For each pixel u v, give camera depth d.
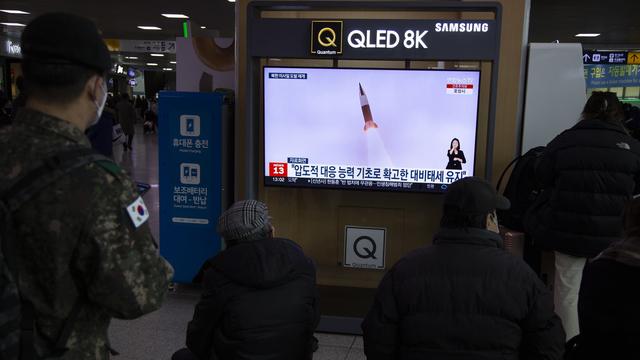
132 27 17.53
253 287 2.26
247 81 3.99
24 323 1.26
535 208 3.76
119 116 16.17
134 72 40.09
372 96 3.94
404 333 1.81
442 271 1.81
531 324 1.80
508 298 1.77
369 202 4.44
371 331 1.86
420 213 4.41
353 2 3.85
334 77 3.94
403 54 3.82
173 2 12.46
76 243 1.28
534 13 13.45
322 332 4.28
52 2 12.80
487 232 1.89
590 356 1.99
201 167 4.79
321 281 4.39
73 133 1.35
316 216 4.49
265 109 4.02
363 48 3.84
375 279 4.40
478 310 1.77
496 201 1.90
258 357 2.22
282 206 4.51
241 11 4.39
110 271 1.29
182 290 5.10
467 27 3.76
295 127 4.02
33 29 1.33
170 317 4.46
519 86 4.21
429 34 3.78
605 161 3.38
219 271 2.31
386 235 4.42
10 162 1.30
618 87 12.09
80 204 1.28
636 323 1.85
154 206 8.47
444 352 1.77
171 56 28.38
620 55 11.96
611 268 1.93
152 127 24.61
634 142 3.45
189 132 4.77
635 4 12.01
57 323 1.31
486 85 4.24
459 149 3.92
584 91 4.24
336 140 4.00
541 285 1.83
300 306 2.29
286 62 4.39
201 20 15.56
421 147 3.95
